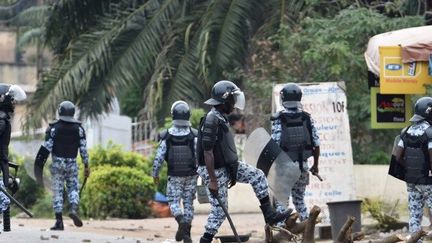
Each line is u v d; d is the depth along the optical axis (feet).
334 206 92.58
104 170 145.38
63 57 183.93
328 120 103.65
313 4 148.25
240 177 71.05
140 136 198.90
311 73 137.49
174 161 92.68
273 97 100.89
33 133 175.22
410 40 100.01
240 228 117.60
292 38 137.18
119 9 181.88
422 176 77.10
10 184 86.53
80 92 174.09
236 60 166.20
